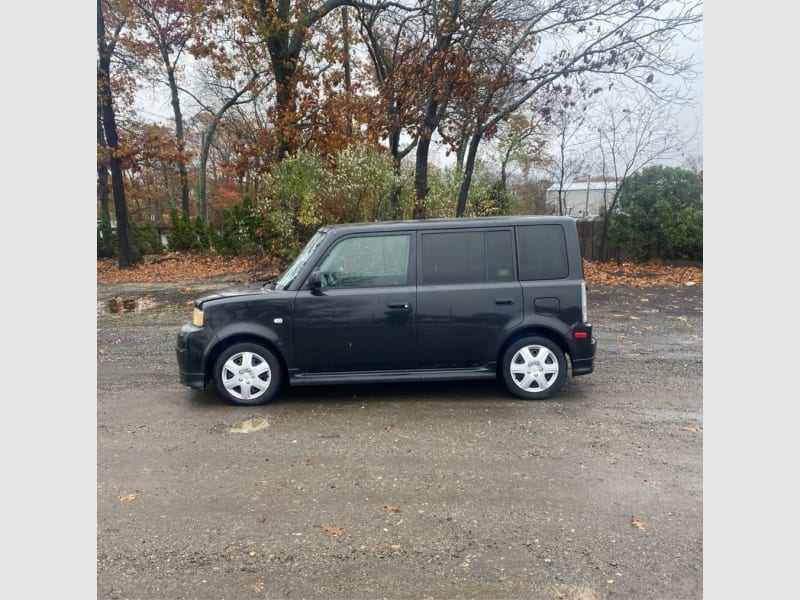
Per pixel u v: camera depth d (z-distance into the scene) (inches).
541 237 237.6
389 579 122.3
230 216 978.7
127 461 182.5
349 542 136.3
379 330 232.5
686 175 764.0
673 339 351.9
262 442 197.2
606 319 418.9
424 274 234.8
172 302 530.3
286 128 661.9
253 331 231.5
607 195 858.1
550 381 240.1
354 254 235.0
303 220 583.8
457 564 127.3
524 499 155.9
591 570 124.6
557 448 190.1
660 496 156.9
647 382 264.4
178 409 232.7
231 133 1296.8
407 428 209.0
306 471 174.2
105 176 1130.0
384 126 577.9
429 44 555.5
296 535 139.5
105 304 524.7
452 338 234.8
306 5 676.7
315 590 119.1
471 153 600.1
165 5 1064.2
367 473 172.6
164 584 121.6
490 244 236.4
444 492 160.2
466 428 208.5
